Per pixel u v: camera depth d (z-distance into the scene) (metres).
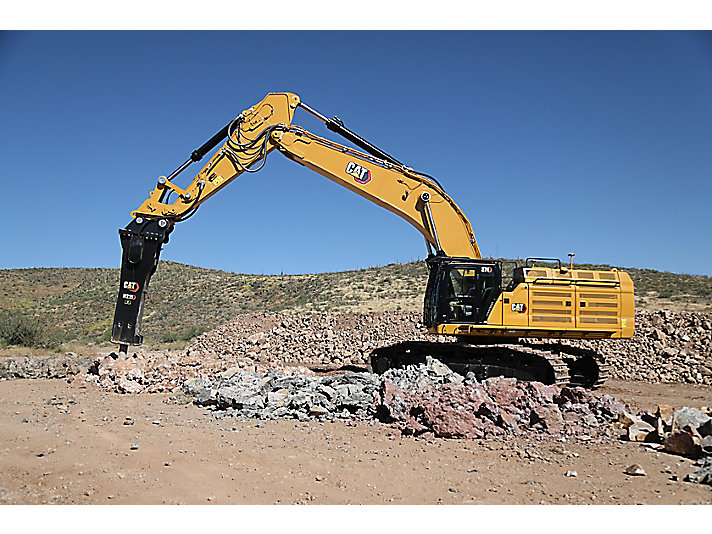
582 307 15.03
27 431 9.34
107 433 9.55
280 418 11.18
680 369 19.17
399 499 6.79
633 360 20.52
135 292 15.12
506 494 7.02
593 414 10.93
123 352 16.27
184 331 41.31
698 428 9.25
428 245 16.31
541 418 10.33
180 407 12.29
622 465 8.27
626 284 15.22
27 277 73.19
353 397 11.47
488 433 9.91
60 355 22.42
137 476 7.31
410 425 10.10
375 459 8.48
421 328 25.70
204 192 15.58
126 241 15.20
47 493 6.56
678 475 7.80
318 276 62.03
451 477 7.68
